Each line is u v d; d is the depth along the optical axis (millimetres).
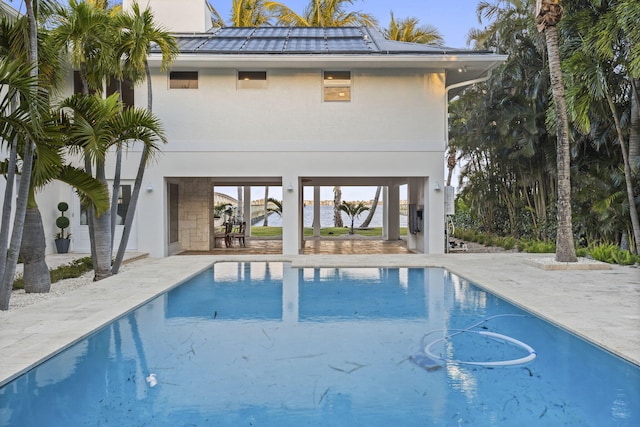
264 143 14039
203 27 17422
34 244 8133
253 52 13328
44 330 5672
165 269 10984
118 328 6469
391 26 26703
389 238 20672
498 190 18781
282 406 4098
